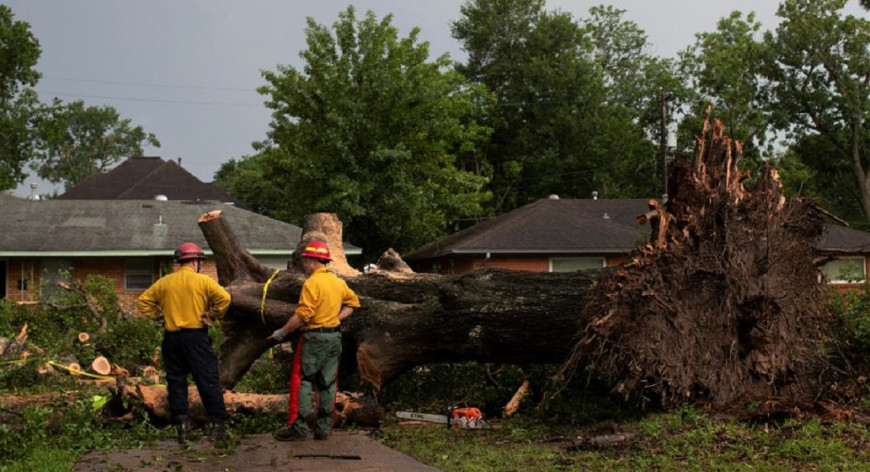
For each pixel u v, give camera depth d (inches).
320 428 324.8
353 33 1290.6
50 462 286.0
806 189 1809.8
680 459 266.4
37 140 1605.6
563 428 346.9
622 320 317.7
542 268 1227.2
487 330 364.5
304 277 421.4
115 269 1124.5
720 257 330.3
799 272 345.7
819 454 254.4
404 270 456.4
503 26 2218.3
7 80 1514.5
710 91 1632.6
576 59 2176.4
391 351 385.1
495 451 304.8
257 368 509.7
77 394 469.1
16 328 706.2
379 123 1275.8
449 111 1366.9
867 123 1726.1
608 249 1208.8
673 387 317.1
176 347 319.0
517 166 2060.8
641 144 1825.8
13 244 1077.1
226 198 1884.8
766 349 330.3
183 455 298.8
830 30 1690.5
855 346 360.2
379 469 275.6
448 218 1467.8
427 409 413.1
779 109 1737.2
